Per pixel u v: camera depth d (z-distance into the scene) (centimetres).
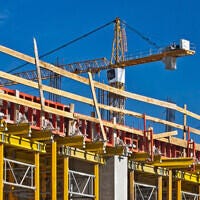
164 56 12256
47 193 6938
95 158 7081
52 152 6506
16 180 6259
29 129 6116
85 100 7006
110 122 7338
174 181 8638
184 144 8581
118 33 14762
